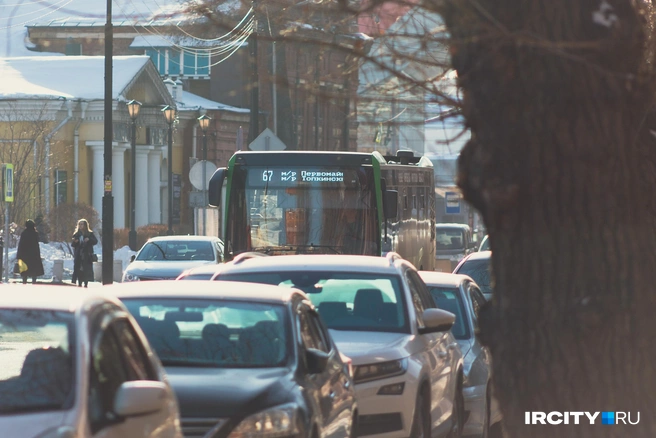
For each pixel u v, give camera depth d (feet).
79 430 53.01
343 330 108.78
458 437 123.75
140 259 308.19
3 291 65.46
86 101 628.28
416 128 53.98
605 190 56.54
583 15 54.70
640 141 58.70
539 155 56.29
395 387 100.22
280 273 116.47
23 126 591.78
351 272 116.37
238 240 224.53
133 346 64.54
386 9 51.65
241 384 76.74
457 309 141.79
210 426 72.69
